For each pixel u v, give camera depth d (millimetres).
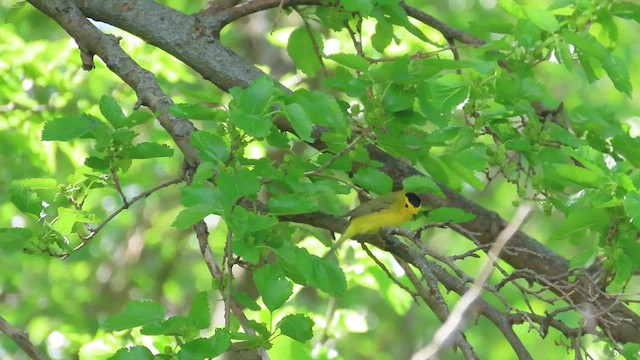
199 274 27984
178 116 8922
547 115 10945
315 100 8422
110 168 8461
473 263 30234
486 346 29828
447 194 11586
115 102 8344
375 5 10992
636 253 8633
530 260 11594
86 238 8656
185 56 11125
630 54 27562
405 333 30234
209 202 7363
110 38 10570
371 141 9453
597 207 8586
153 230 25469
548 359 25297
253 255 7359
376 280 14359
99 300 24906
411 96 9156
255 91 7777
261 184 7945
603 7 10703
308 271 7559
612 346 8953
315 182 8875
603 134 10781
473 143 9961
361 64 9203
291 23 22766
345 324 14586
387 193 9164
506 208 29656
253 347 7582
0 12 22875
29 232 8516
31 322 22250
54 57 17062
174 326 7137
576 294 10938
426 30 16078
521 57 10508
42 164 17672
